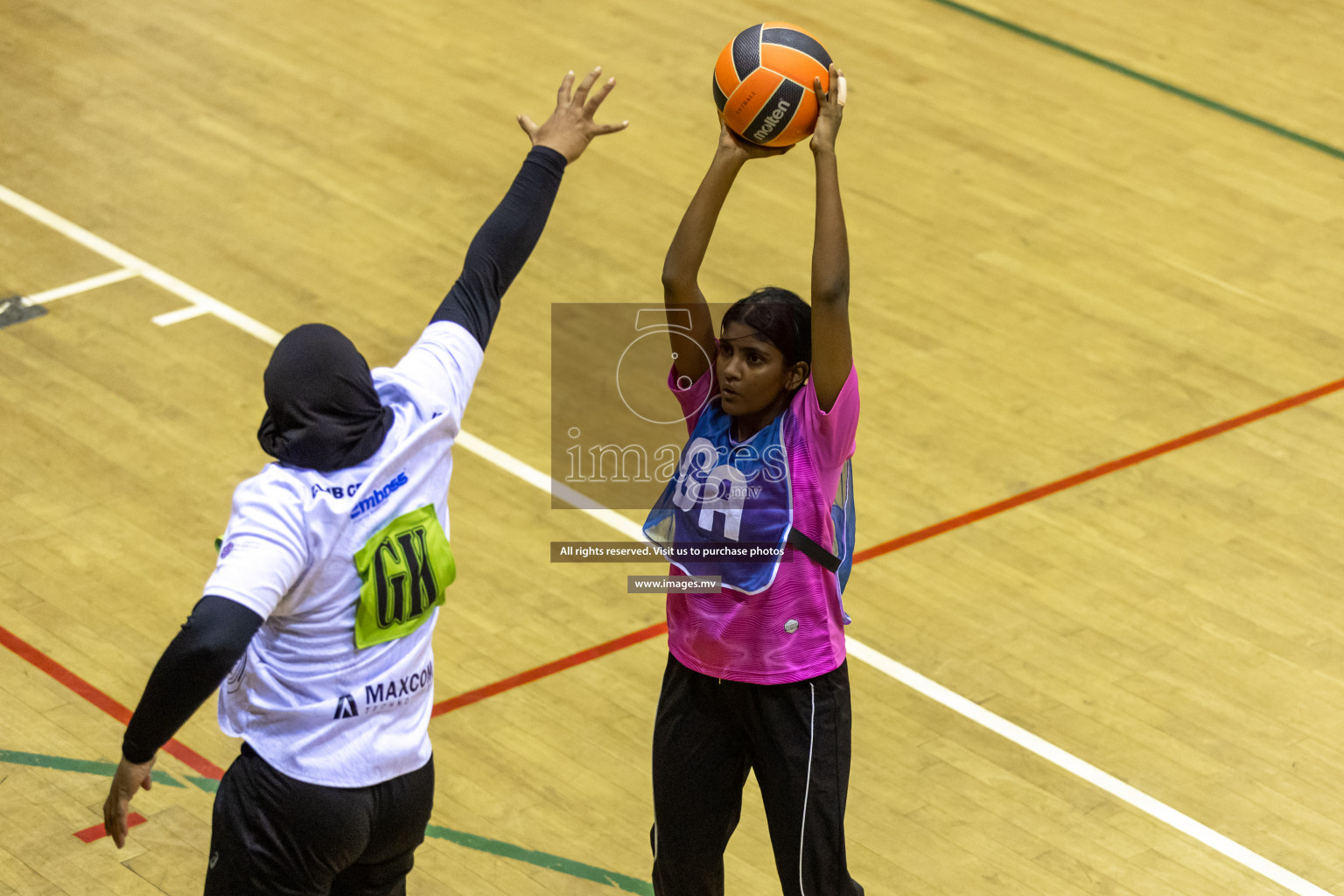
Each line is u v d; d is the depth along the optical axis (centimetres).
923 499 2397
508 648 2020
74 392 2495
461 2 4197
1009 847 1722
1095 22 4362
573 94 1355
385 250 3017
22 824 1648
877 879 1659
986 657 2052
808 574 1274
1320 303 3070
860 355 2788
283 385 1080
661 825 1372
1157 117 3828
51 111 3447
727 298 2903
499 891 1616
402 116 3562
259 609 1030
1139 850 1728
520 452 2444
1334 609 2191
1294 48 4275
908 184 3422
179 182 3200
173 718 1028
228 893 1133
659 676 1994
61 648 1945
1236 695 2003
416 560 1123
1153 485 2464
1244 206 3441
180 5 4050
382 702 1122
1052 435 2584
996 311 2961
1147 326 2945
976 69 4019
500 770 1803
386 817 1147
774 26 1332
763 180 3384
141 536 2180
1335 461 2559
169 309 2755
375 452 1105
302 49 3853
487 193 3266
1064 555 2280
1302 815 1797
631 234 3130
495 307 1277
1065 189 3453
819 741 1299
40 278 2814
